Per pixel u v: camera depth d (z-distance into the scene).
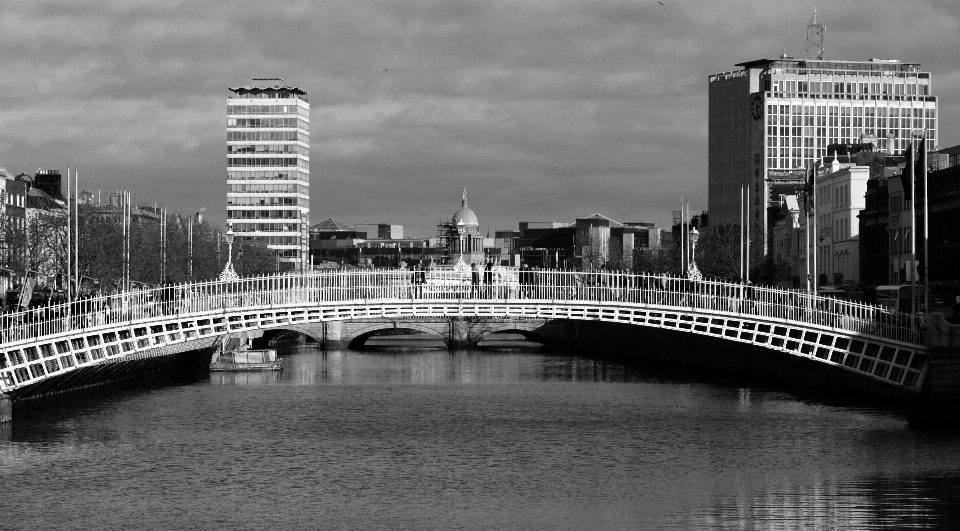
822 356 142.62
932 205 183.12
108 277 188.12
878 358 125.25
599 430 130.75
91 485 103.38
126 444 120.50
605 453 117.50
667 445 120.94
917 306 148.12
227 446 121.19
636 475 107.62
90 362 123.12
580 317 132.12
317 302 128.62
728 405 147.25
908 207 193.75
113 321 124.94
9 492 100.62
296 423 136.75
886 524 90.94
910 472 106.12
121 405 146.62
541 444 122.75
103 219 199.00
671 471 109.06
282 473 109.00
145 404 148.25
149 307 126.50
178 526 91.31
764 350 170.62
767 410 141.62
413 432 131.00
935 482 102.75
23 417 134.50
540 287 134.38
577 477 107.12
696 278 156.50
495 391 170.50
